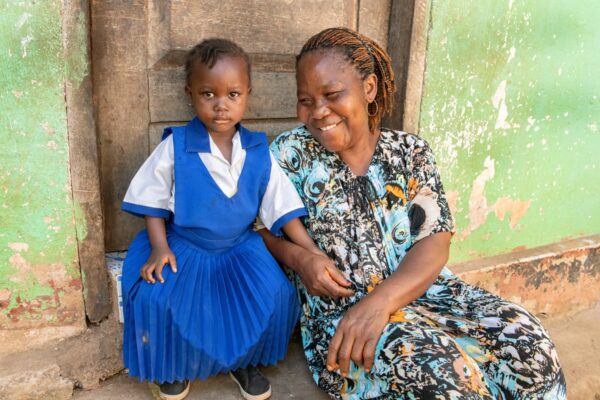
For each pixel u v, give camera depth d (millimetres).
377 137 1806
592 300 2850
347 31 1672
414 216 1790
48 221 1630
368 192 1739
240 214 1677
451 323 1620
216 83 1563
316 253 1712
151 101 1869
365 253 1715
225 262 1691
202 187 1629
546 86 2480
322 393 1755
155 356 1570
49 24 1492
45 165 1585
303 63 1619
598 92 2631
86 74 1578
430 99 2219
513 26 2309
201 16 1877
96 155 1655
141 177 1648
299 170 1765
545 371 1482
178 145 1630
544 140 2561
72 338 1738
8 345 1671
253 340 1584
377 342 1480
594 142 2715
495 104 2377
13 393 1593
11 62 1477
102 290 1767
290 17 2047
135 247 1688
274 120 2145
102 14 1717
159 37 1827
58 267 1679
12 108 1508
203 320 1568
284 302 1680
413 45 2119
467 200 2436
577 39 2488
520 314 1573
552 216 2715
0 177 1541
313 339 1777
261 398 1687
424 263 1679
